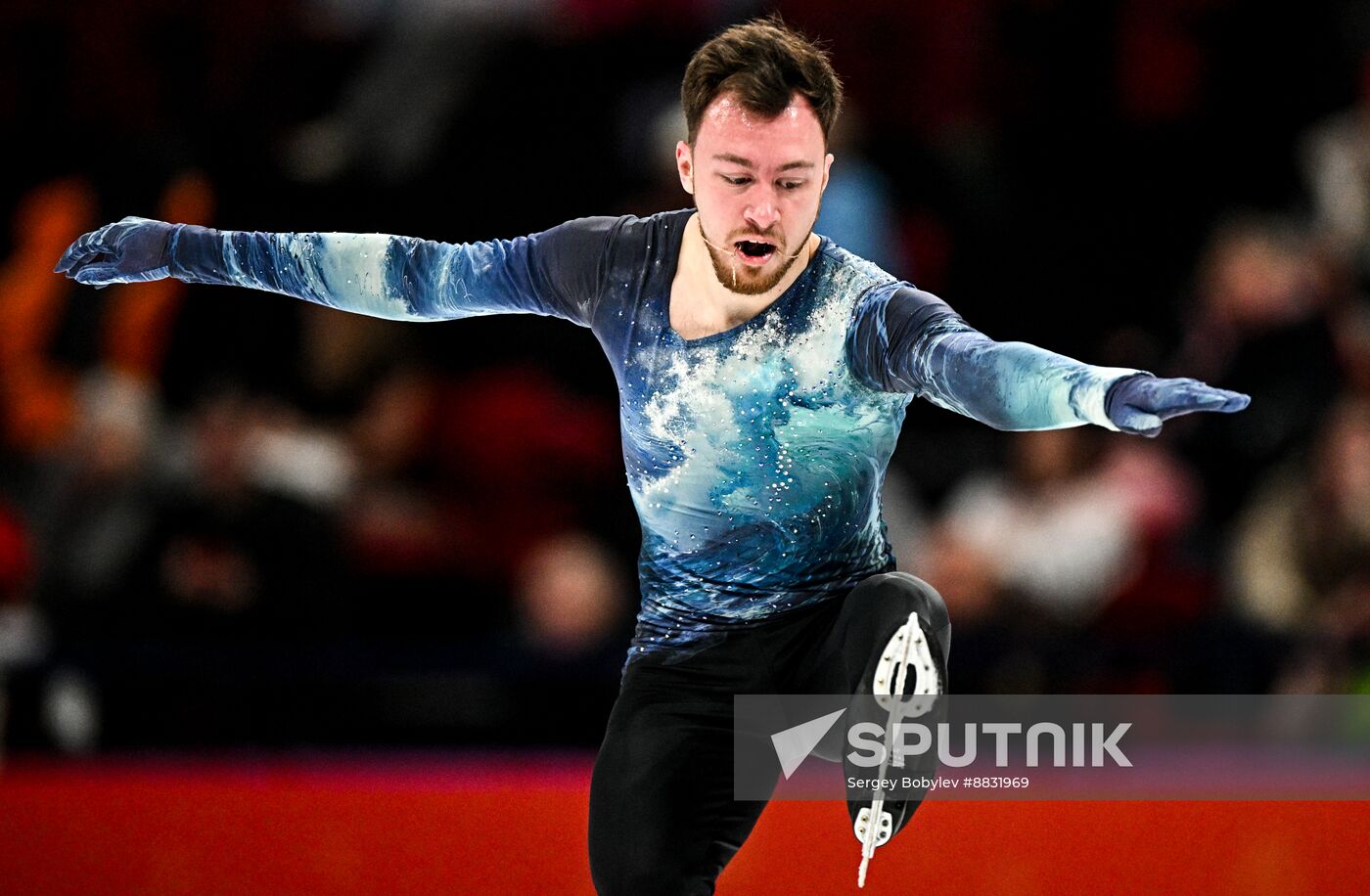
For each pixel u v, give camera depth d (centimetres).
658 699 1384
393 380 3102
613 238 1377
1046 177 3694
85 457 2902
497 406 3069
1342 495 2816
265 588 2797
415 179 3519
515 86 3616
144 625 2788
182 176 3322
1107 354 3225
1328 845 1880
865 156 3506
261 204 3422
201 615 2784
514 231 3525
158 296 3108
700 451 1347
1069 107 3781
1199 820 1891
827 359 1309
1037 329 3484
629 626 2902
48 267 3128
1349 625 2666
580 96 3628
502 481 3012
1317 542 2797
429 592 2900
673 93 3622
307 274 1402
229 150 3453
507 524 2992
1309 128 3691
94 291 3103
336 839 1978
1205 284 3234
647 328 1349
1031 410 1090
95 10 3609
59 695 2472
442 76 3591
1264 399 2969
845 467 1341
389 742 2586
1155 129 3731
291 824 1988
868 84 3684
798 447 1330
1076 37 3853
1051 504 2822
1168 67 3772
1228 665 2441
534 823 1962
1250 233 3231
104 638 2786
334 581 2838
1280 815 1886
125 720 2508
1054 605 2758
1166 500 2834
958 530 2866
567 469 3053
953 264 3488
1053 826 1898
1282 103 3725
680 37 3716
